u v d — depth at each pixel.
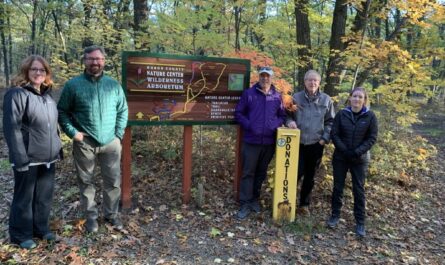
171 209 4.68
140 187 5.20
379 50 5.74
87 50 3.62
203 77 4.70
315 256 3.86
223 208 4.84
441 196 6.09
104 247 3.69
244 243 4.00
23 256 3.40
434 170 7.53
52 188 3.72
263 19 9.11
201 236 4.09
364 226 4.57
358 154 4.23
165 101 4.57
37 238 3.74
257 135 4.51
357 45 6.07
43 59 3.37
